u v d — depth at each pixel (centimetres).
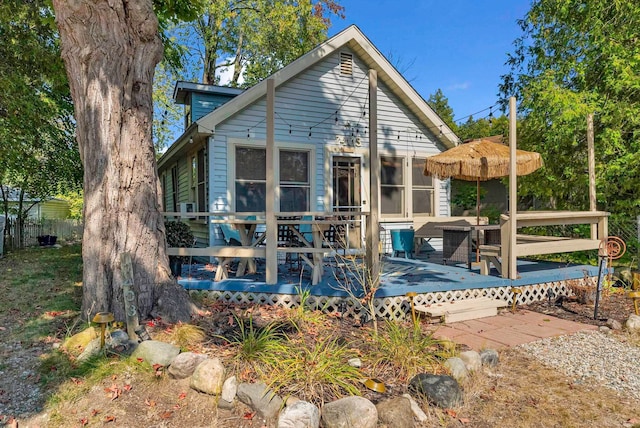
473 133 2456
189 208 894
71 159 1106
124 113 390
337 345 335
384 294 453
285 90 773
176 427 241
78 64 381
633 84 745
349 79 839
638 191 791
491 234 711
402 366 302
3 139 851
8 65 827
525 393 288
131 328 340
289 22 1579
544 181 952
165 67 1547
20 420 241
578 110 784
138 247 391
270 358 293
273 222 475
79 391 268
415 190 919
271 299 479
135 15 392
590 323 457
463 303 488
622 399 281
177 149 871
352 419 228
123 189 386
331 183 817
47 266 782
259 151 758
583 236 869
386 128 878
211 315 422
